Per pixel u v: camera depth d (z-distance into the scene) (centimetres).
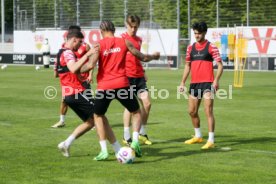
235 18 6838
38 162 1627
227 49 6381
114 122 2488
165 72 6188
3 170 1521
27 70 6644
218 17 6888
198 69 1884
